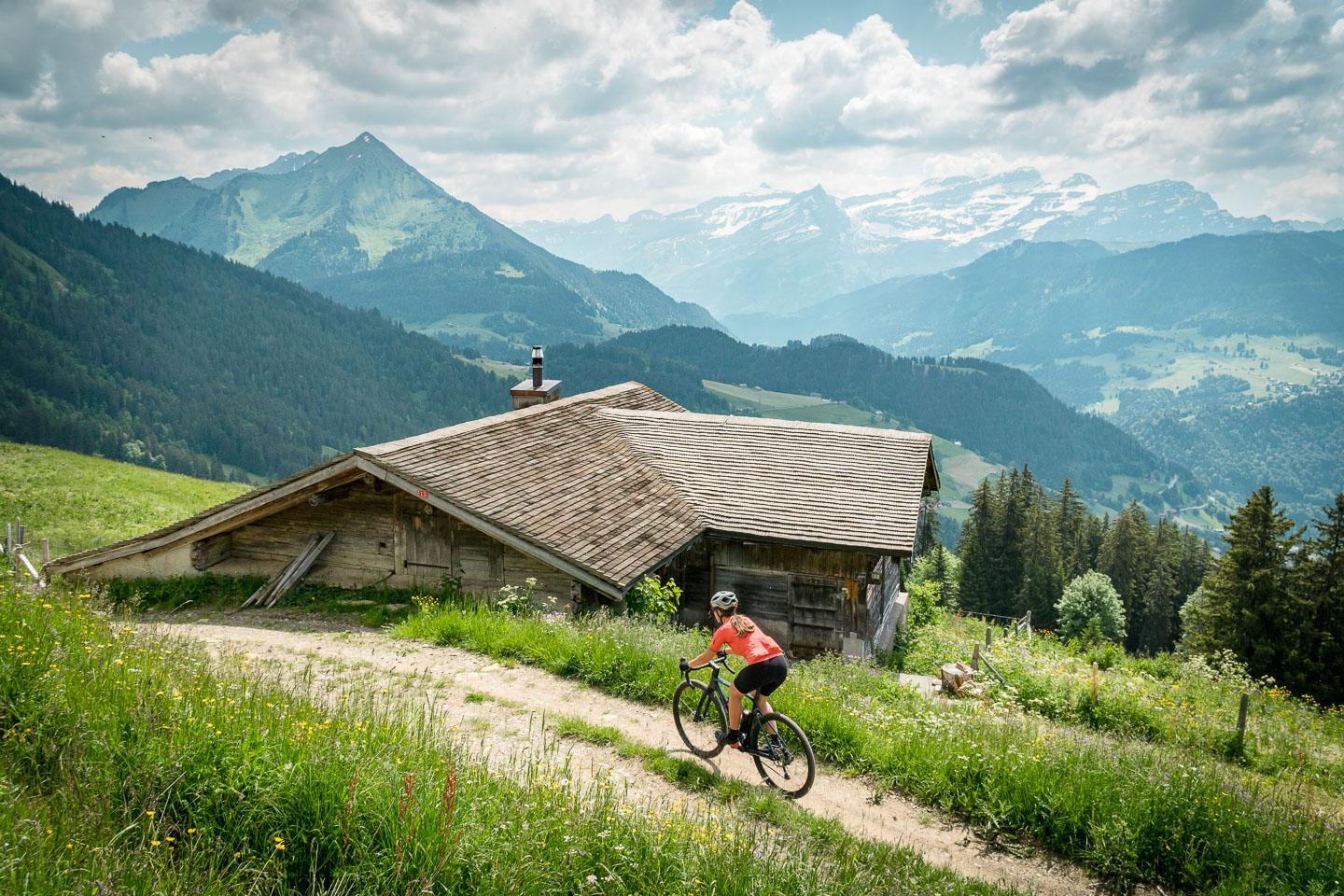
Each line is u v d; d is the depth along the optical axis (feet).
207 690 22.54
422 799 17.26
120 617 42.75
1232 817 24.79
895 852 21.97
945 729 31.48
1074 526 364.38
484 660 37.93
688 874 17.40
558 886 16.52
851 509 68.54
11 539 76.02
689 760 27.45
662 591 58.65
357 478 55.83
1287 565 166.71
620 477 71.31
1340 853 23.49
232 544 59.36
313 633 44.27
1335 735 52.85
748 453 78.74
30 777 17.56
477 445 64.03
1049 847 24.93
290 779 17.33
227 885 14.96
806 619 67.62
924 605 104.37
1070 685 47.29
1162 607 304.71
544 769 23.76
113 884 13.73
